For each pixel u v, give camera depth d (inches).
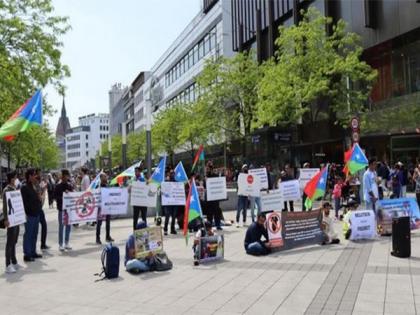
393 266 376.5
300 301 291.0
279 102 1032.8
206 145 1827.0
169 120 2031.3
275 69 1094.4
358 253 435.8
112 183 864.3
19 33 888.3
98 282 360.5
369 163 588.4
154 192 588.4
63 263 441.1
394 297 291.3
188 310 281.7
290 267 389.1
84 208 535.8
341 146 1332.4
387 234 526.9
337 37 1140.5
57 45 943.7
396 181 831.1
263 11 1625.2
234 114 1407.5
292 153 1523.1
